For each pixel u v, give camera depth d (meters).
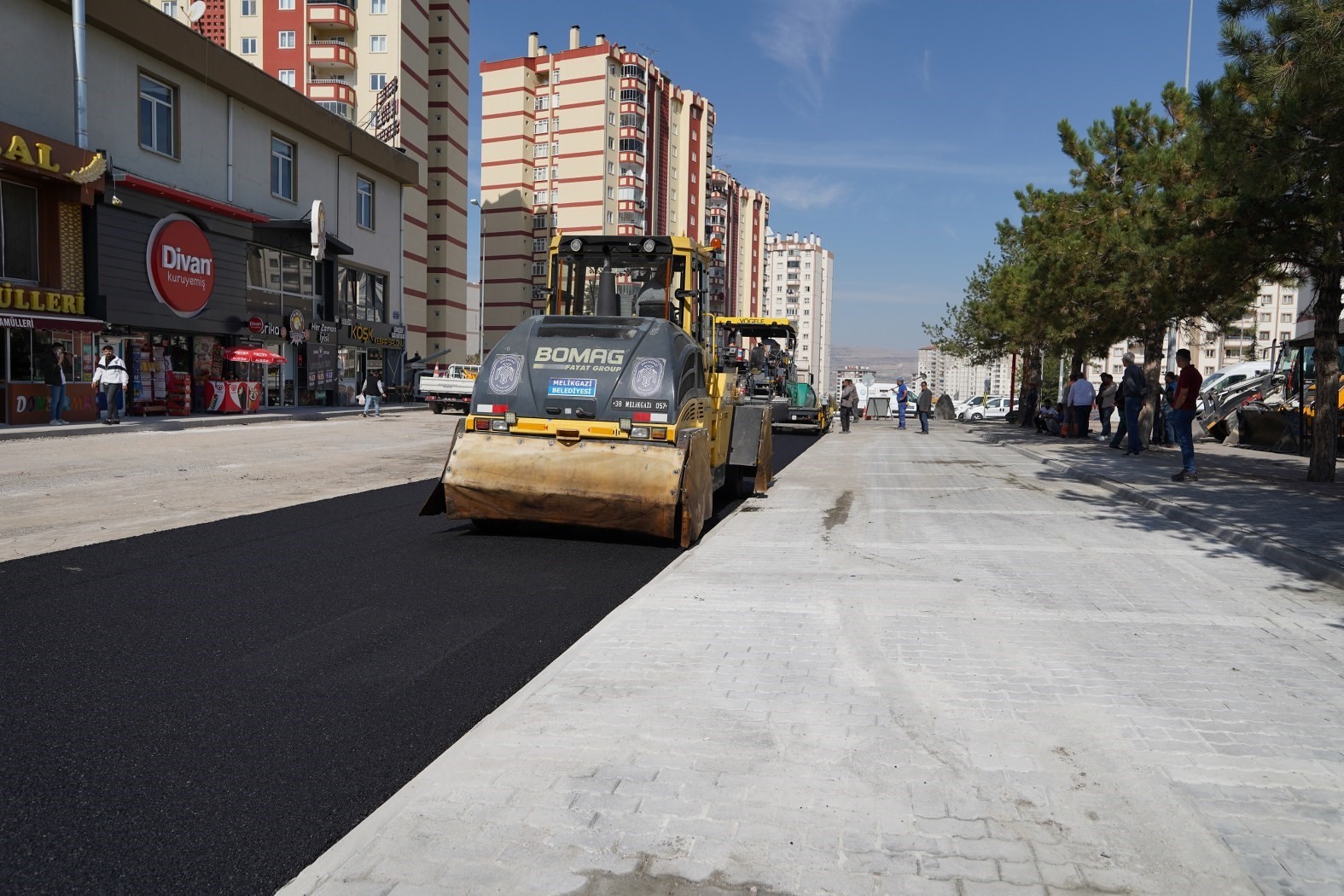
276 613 5.56
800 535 8.80
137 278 25.16
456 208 69.75
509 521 8.53
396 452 17.31
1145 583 6.59
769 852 2.70
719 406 10.51
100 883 2.61
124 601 5.71
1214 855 2.72
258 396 29.36
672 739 3.55
